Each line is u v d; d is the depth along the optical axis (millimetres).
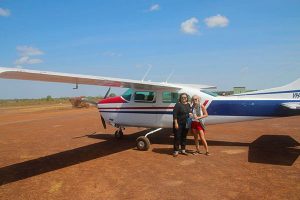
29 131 12672
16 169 6336
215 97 7926
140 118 8742
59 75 5535
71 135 11062
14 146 9062
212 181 5145
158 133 10945
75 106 33719
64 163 6738
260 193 4508
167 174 5652
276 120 14555
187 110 7141
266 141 8773
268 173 5504
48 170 6191
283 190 4605
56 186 5172
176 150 7105
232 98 7781
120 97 9133
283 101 7285
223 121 7922
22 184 5332
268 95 7500
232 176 5391
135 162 6660
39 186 5199
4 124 16297
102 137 10391
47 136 10977
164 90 8359
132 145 8734
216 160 6602
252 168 5863
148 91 8594
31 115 23328
